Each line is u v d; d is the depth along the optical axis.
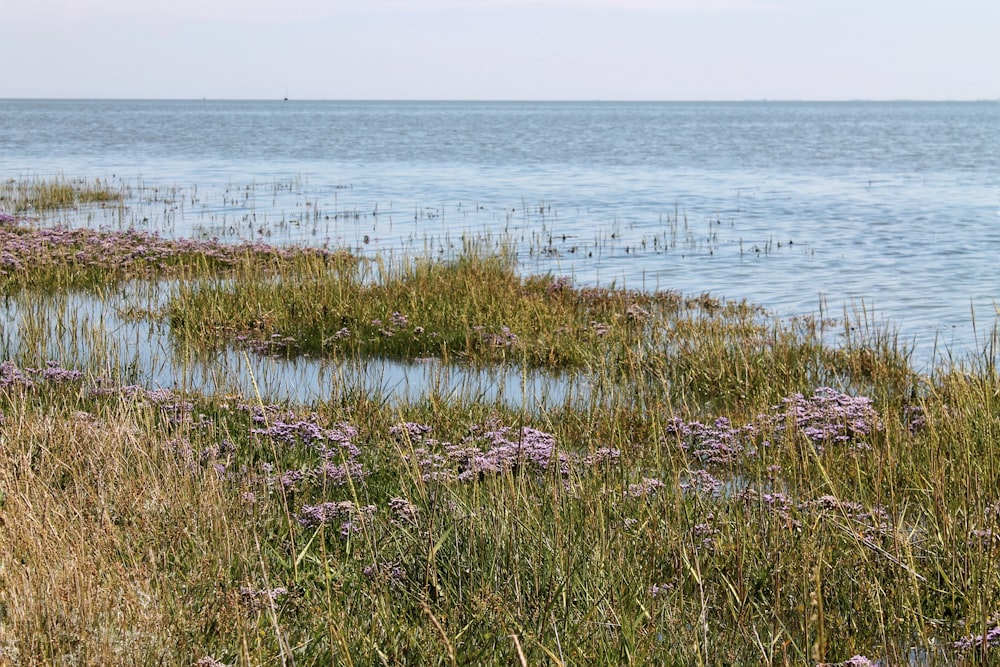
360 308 15.46
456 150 80.62
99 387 10.27
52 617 4.84
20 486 6.54
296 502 7.54
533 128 142.50
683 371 12.56
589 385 11.73
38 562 5.40
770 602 6.11
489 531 6.45
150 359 13.02
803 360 13.17
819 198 40.50
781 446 8.80
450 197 40.91
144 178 49.25
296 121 169.88
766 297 19.77
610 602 5.66
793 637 5.70
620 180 50.47
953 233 29.44
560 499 6.91
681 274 22.47
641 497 7.35
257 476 7.64
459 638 5.33
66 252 20.62
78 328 14.21
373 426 9.68
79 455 7.38
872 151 80.12
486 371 13.20
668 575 6.42
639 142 97.81
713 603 6.04
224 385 10.84
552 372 13.20
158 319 15.34
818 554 6.31
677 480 7.07
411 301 15.69
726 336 13.94
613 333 14.23
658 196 41.62
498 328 14.53
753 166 61.28
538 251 24.91
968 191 43.47
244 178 50.16
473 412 10.46
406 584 6.14
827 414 9.45
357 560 6.41
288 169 57.16
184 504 6.55
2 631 4.73
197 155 70.56
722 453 8.96
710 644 5.46
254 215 32.66
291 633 5.42
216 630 5.26
